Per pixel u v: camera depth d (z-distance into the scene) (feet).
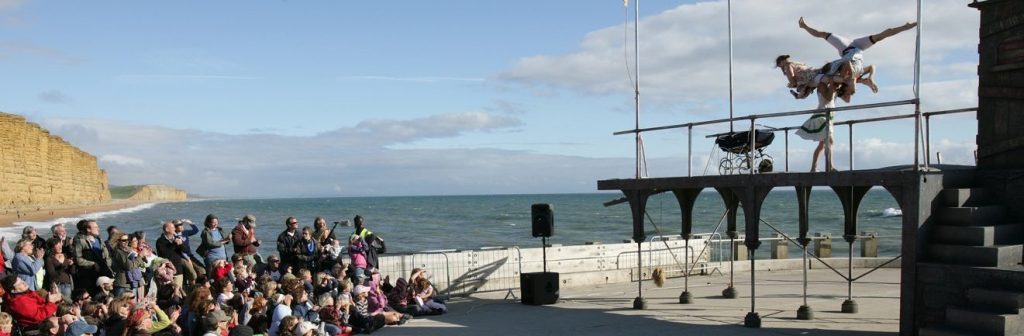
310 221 293.23
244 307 37.01
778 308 49.19
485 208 483.51
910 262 35.68
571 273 64.54
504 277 61.87
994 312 31.86
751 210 41.65
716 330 41.47
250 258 48.21
